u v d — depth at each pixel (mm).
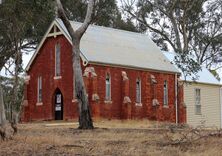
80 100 27672
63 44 46062
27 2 30375
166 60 50844
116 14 68062
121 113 45000
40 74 48125
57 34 46312
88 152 14445
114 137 20359
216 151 14406
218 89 55344
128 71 46188
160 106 48219
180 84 50125
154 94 47844
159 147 15703
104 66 44094
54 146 15789
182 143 16531
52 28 46969
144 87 47375
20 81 53156
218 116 54844
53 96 46688
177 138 18797
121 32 52125
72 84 44656
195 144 16203
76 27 46156
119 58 46062
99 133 23062
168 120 48812
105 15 57844
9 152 14398
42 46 48125
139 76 47094
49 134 22031
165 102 49125
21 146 15680
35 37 50375
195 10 70125
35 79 48469
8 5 32875
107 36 49094
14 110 39188
